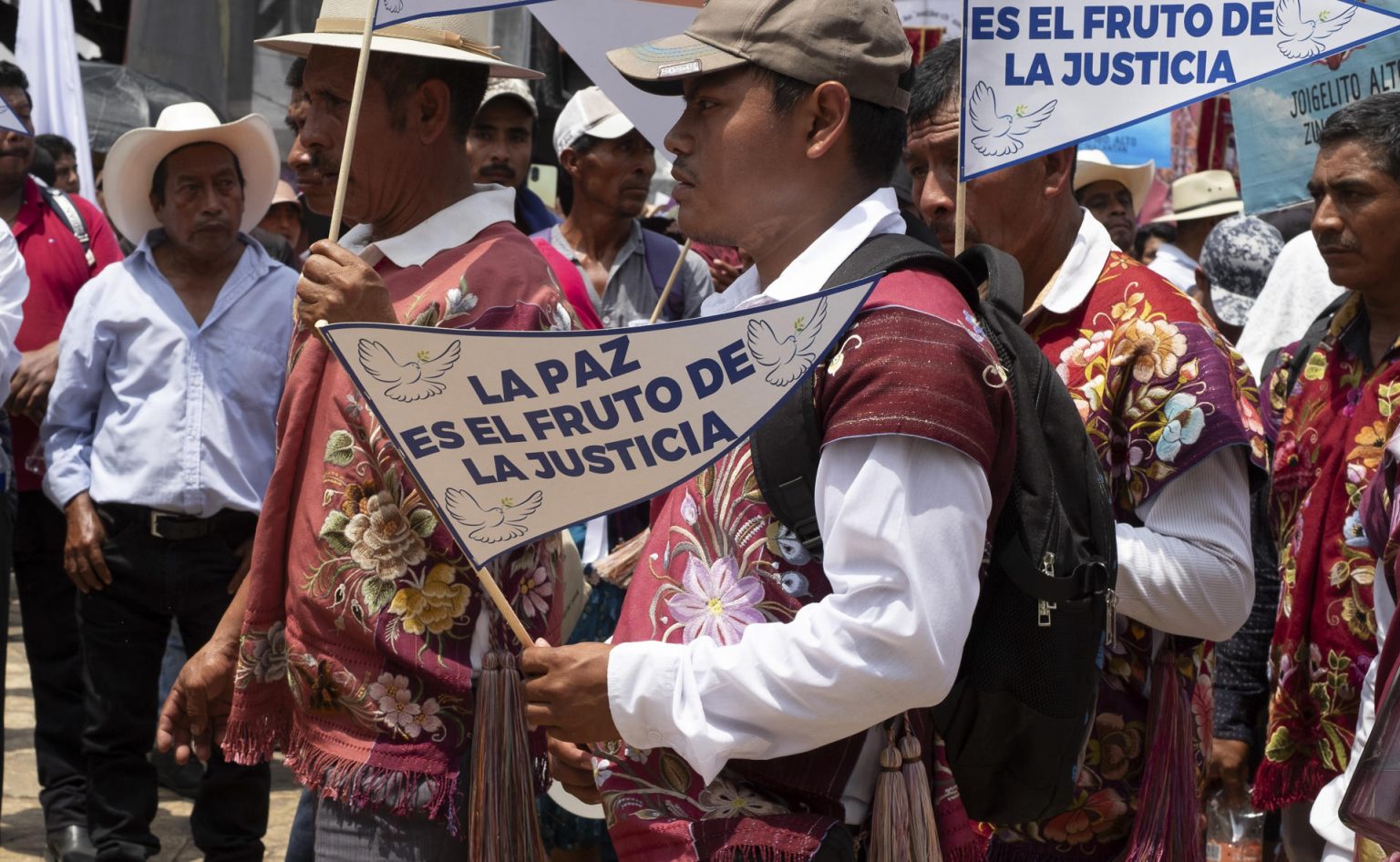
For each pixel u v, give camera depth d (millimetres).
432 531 2490
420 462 1972
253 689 2676
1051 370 2064
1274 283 4801
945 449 1824
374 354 1936
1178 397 2510
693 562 1996
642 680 1902
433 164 2758
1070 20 2414
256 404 4672
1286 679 3227
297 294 2301
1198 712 2648
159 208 4691
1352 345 3283
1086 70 2412
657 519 2115
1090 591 1948
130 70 8258
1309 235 4801
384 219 2775
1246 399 2635
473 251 2648
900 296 1907
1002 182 2707
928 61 2861
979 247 2209
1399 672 1990
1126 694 2539
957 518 1821
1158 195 8883
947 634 1806
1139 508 2543
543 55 8555
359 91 2305
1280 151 4160
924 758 2059
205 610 4637
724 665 1868
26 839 5254
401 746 2488
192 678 2838
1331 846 2779
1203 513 2504
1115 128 2406
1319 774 3184
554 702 1945
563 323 2639
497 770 2035
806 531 1912
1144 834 2439
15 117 3814
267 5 8305
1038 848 2561
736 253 6012
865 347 1862
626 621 2051
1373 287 3160
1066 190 2760
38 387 5016
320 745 2539
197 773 5828
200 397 4609
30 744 6340
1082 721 1980
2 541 4582
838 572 1835
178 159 4625
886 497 1812
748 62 2031
